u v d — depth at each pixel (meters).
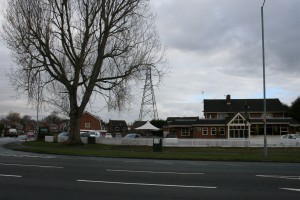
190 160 26.98
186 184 13.04
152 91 91.56
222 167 19.84
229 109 90.81
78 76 42.97
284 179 14.57
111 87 43.25
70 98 43.47
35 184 12.84
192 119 85.69
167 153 32.97
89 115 109.75
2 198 10.51
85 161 22.92
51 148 38.78
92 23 41.75
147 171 16.89
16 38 39.31
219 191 11.74
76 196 10.81
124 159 26.33
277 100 90.69
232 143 45.31
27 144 46.81
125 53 42.66
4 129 108.19
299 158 28.09
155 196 10.86
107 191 11.59
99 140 49.12
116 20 42.50
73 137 43.56
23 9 39.44
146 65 43.12
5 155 27.45
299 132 80.44
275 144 45.38
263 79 31.52
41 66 40.78
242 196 10.97
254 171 17.61
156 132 86.62
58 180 13.77
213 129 79.00
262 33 31.53
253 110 89.56
